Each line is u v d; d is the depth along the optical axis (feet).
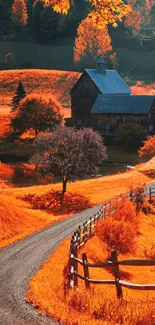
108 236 130.31
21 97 469.57
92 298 63.93
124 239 129.80
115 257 63.36
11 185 252.42
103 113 404.77
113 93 429.79
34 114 392.88
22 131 399.24
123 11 52.75
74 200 208.54
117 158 335.26
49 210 193.36
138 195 196.95
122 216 156.97
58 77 625.82
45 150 218.79
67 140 217.77
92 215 178.70
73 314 56.85
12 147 366.84
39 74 627.87
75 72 641.40
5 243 130.41
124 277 111.75
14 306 61.93
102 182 255.70
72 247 89.76
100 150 219.00
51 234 144.36
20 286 78.07
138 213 186.39
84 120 428.97
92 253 126.41
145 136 362.74
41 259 108.68
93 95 425.69
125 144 365.20
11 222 154.10
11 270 95.45
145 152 326.85
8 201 173.37
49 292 70.74
